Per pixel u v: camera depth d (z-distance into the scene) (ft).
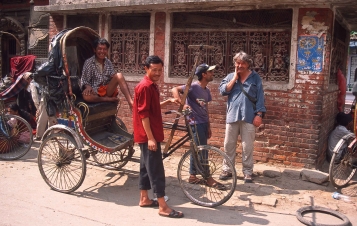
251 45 19.99
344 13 21.12
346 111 33.91
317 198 16.10
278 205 15.23
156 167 13.61
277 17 19.56
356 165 17.62
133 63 23.02
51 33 25.41
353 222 13.85
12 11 36.76
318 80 18.53
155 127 13.56
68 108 16.46
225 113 20.74
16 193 15.70
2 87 28.37
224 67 20.67
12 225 12.73
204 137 16.74
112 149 15.76
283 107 19.38
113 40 23.45
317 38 18.34
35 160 20.79
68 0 23.73
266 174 18.56
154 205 14.79
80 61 18.71
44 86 16.92
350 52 55.26
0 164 19.86
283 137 19.57
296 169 19.24
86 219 13.44
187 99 16.57
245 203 15.24
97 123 17.24
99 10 22.93
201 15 21.13
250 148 17.26
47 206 14.49
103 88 17.25
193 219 13.64
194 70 15.25
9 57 38.09
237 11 20.25
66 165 16.76
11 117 21.54
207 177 15.30
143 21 22.84
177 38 21.63
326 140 21.75
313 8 18.25
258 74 18.62
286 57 19.36
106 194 16.03
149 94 13.19
